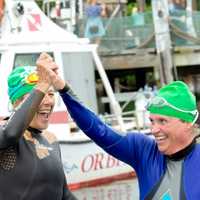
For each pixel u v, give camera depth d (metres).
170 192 4.64
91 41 19.50
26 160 5.08
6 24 12.31
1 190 4.99
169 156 4.72
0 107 11.15
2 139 4.80
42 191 5.14
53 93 5.21
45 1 15.02
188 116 4.64
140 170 4.85
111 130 4.93
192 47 20.80
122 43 19.88
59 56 11.91
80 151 11.47
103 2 20.78
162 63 18.38
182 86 4.69
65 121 11.40
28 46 11.74
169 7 20.30
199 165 4.64
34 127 5.23
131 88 21.64
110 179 11.95
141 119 12.70
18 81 5.22
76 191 11.55
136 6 24.06
